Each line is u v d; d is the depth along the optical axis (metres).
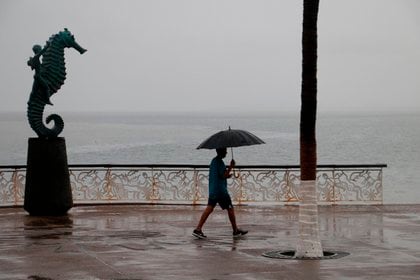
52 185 21.38
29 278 12.84
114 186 23.91
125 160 65.81
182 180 23.91
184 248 15.85
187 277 12.81
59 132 21.75
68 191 21.70
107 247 15.98
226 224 19.66
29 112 21.55
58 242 16.70
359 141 103.06
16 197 23.33
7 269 13.62
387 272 13.11
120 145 92.75
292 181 23.77
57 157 21.52
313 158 14.84
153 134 133.38
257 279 12.61
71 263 14.16
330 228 18.80
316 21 14.59
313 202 14.80
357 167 23.58
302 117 14.87
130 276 12.93
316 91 14.81
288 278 12.67
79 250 15.62
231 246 16.11
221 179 17.38
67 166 21.89
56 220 20.55
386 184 44.44
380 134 128.75
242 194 23.84
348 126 180.38
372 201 23.75
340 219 20.52
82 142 104.06
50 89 21.72
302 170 14.88
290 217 21.02
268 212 22.09
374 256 14.73
